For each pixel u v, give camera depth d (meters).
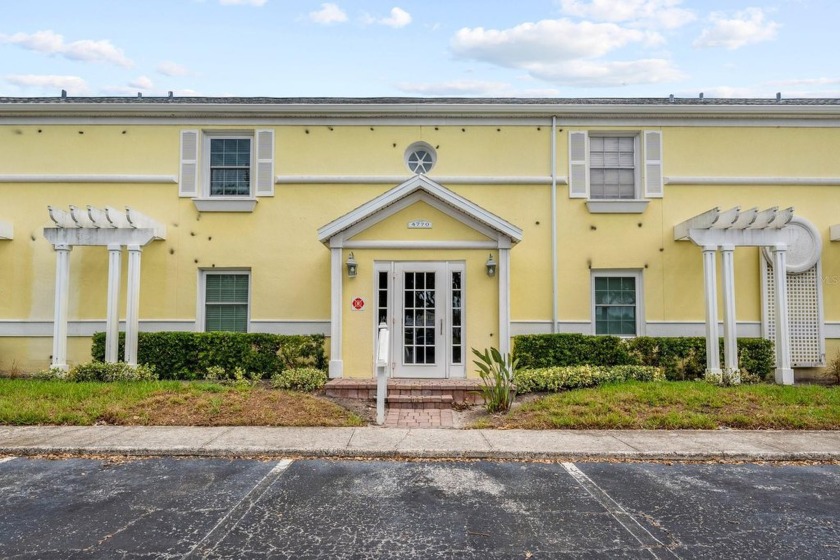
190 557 3.93
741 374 11.07
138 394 8.84
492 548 4.11
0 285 12.19
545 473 5.96
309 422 7.86
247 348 11.09
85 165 12.38
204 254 12.34
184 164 12.42
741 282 12.34
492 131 12.59
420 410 9.16
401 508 4.90
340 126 12.55
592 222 12.45
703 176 12.49
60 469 5.97
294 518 4.66
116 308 10.96
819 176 12.50
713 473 5.99
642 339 11.46
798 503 5.09
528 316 12.27
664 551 4.08
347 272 10.85
